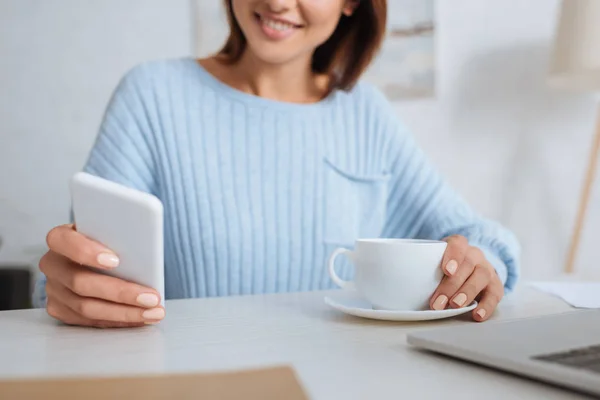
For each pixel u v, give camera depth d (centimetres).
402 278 60
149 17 220
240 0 95
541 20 220
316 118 109
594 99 217
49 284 58
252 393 31
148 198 52
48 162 220
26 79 218
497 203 223
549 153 221
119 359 45
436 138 221
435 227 101
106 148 99
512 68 221
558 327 48
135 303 54
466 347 42
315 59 113
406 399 35
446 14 219
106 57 220
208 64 111
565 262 222
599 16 171
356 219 109
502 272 76
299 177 106
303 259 106
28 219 220
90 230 56
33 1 217
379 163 112
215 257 102
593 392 34
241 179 104
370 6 107
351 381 39
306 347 48
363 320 60
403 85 220
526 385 38
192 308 67
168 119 102
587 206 212
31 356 45
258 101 106
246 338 52
